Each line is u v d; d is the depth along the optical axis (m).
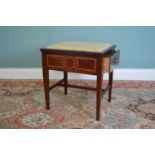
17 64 2.98
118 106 2.13
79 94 2.44
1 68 2.98
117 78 2.90
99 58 1.62
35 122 1.83
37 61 2.96
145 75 2.87
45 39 2.85
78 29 2.77
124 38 2.76
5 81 2.89
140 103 2.21
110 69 1.78
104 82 2.81
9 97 2.35
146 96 2.38
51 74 2.95
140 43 2.77
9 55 2.94
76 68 1.73
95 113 1.99
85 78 2.95
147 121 1.84
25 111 2.03
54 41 2.85
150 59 2.83
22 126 1.77
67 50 1.70
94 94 2.43
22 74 2.98
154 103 2.21
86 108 2.09
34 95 2.41
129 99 2.30
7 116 1.93
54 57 1.78
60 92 2.49
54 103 2.20
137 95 2.41
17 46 2.90
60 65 1.79
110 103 2.20
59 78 2.96
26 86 2.70
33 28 2.80
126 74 2.88
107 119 1.88
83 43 1.99
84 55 1.66
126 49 2.81
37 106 2.14
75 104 2.18
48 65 1.84
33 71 2.96
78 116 1.94
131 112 2.01
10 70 2.96
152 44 2.76
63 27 2.77
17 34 2.84
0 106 2.13
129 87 2.65
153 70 2.85
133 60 2.85
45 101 2.14
